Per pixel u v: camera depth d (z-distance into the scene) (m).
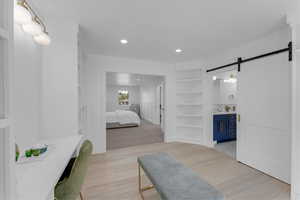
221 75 4.50
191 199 1.12
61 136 1.88
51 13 1.73
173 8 1.62
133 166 2.66
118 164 2.74
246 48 2.67
